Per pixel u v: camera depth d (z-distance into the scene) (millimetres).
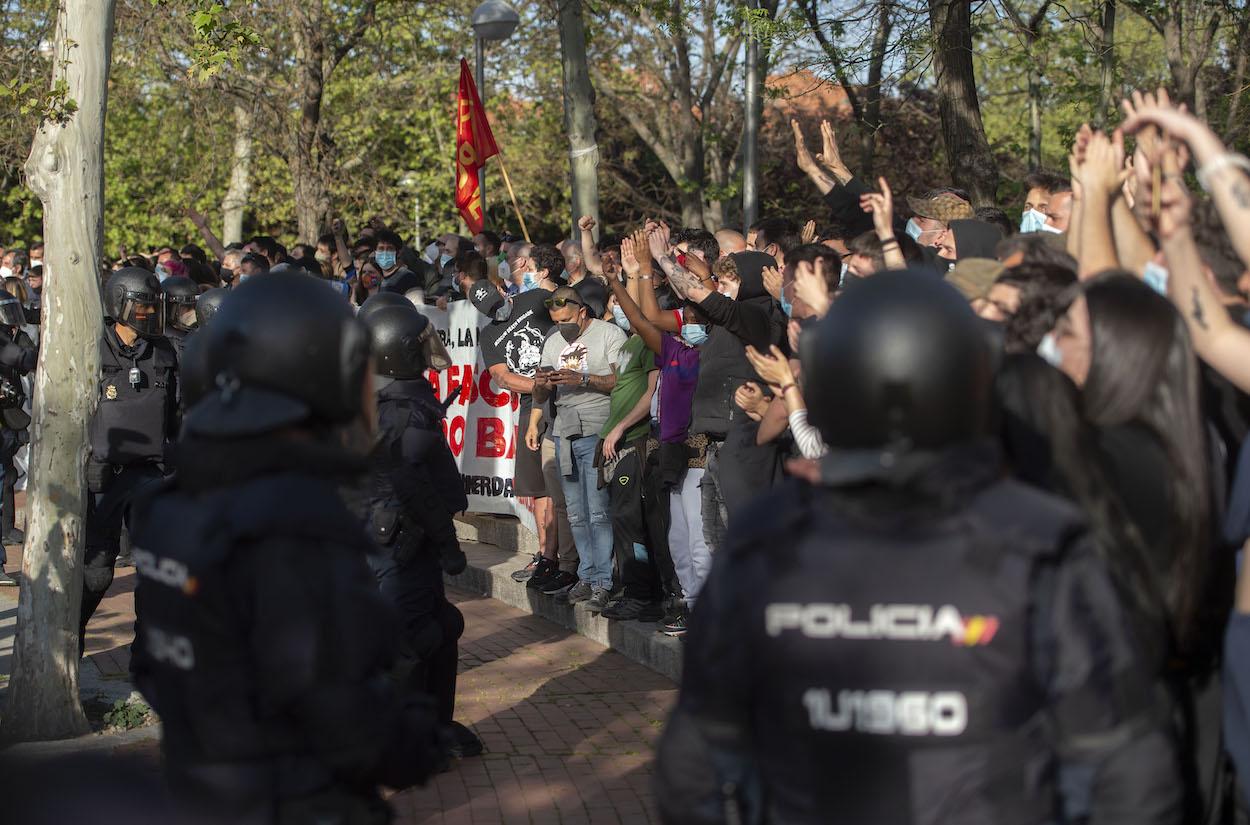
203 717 2150
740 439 5660
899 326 1858
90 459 6469
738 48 21969
